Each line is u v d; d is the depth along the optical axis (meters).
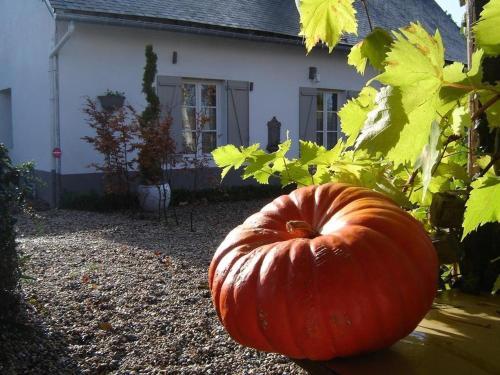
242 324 1.36
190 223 9.00
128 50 10.73
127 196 10.08
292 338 1.30
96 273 5.78
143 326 4.32
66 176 10.34
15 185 4.40
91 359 3.75
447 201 1.68
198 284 5.41
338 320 1.26
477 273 1.74
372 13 12.55
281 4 13.76
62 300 4.86
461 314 1.51
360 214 1.46
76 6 9.82
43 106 10.81
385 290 1.28
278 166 2.05
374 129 1.03
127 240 7.60
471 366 1.16
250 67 12.33
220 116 12.12
